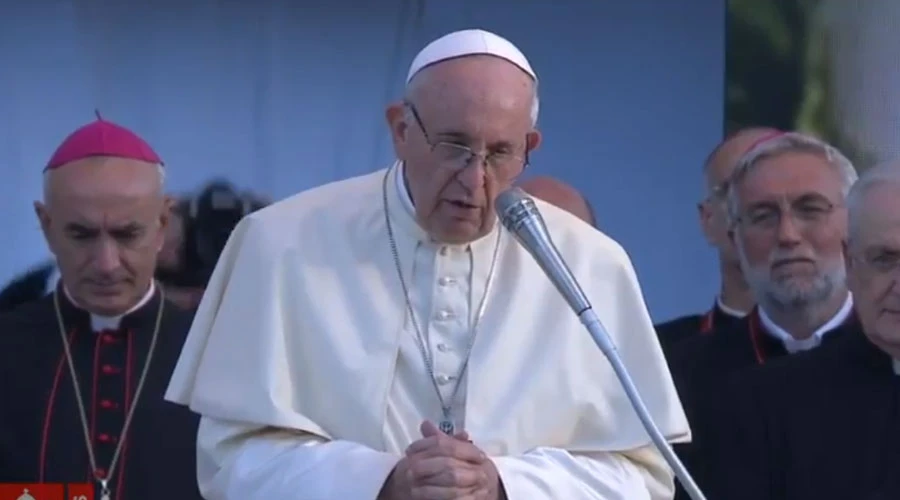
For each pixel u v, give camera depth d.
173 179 23.27
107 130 20.17
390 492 14.07
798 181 19.80
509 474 14.20
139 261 20.20
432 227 14.94
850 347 18.14
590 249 15.88
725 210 22.08
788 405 17.78
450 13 23.91
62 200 19.81
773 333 20.42
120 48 23.28
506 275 15.73
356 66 23.77
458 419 15.09
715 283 24.17
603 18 24.06
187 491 20.00
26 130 23.08
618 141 24.09
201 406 15.27
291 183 23.58
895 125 22.69
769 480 17.58
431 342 15.35
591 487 14.59
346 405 15.03
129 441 20.08
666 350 20.94
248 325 15.38
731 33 23.27
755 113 23.20
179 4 23.38
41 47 23.11
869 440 17.44
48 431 20.06
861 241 17.33
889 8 22.67
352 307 15.39
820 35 22.92
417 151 14.58
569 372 15.23
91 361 20.47
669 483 15.49
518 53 14.80
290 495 14.28
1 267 23.05
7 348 20.55
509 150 14.51
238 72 23.53
